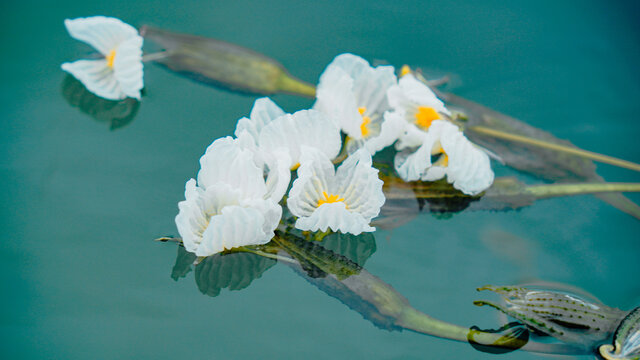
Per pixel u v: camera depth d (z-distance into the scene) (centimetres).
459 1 92
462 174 84
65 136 85
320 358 79
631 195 85
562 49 90
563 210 85
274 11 90
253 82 87
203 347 79
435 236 83
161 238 82
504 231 84
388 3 91
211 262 81
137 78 86
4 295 80
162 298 80
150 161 84
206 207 82
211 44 89
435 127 84
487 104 88
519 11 91
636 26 91
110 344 79
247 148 83
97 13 89
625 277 82
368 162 83
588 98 88
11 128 85
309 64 88
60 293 80
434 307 81
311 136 84
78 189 83
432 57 89
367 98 87
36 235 82
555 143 87
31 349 79
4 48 87
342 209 82
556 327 81
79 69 86
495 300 81
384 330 80
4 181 83
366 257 82
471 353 80
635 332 80
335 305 81
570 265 83
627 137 87
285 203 83
